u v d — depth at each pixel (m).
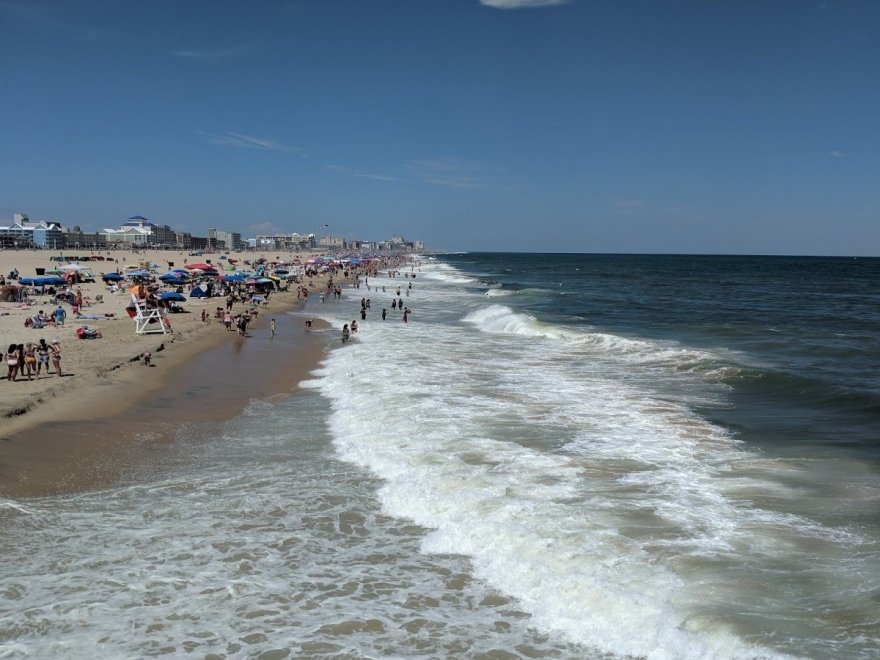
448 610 8.30
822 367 24.41
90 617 8.05
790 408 18.17
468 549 9.93
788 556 9.21
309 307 55.47
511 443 14.81
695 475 12.63
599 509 10.97
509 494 11.70
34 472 13.12
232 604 8.40
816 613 7.79
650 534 9.99
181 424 17.09
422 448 14.45
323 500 11.84
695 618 7.73
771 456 13.74
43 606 8.28
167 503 11.68
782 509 10.88
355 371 24.22
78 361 23.84
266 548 9.98
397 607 8.37
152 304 36.44
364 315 45.44
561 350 29.83
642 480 12.37
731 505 11.09
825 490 11.70
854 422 16.52
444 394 20.00
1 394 18.41
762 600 8.10
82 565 9.35
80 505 11.55
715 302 59.19
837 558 9.12
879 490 11.64
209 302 50.84
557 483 12.23
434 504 11.44
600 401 19.12
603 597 8.31
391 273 125.12
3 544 9.96
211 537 10.33
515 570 9.18
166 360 26.52
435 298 67.06
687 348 30.03
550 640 7.63
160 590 8.71
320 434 16.19
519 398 19.50
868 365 24.86
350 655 7.36
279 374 24.47
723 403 18.91
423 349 30.17
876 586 8.35
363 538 10.36
